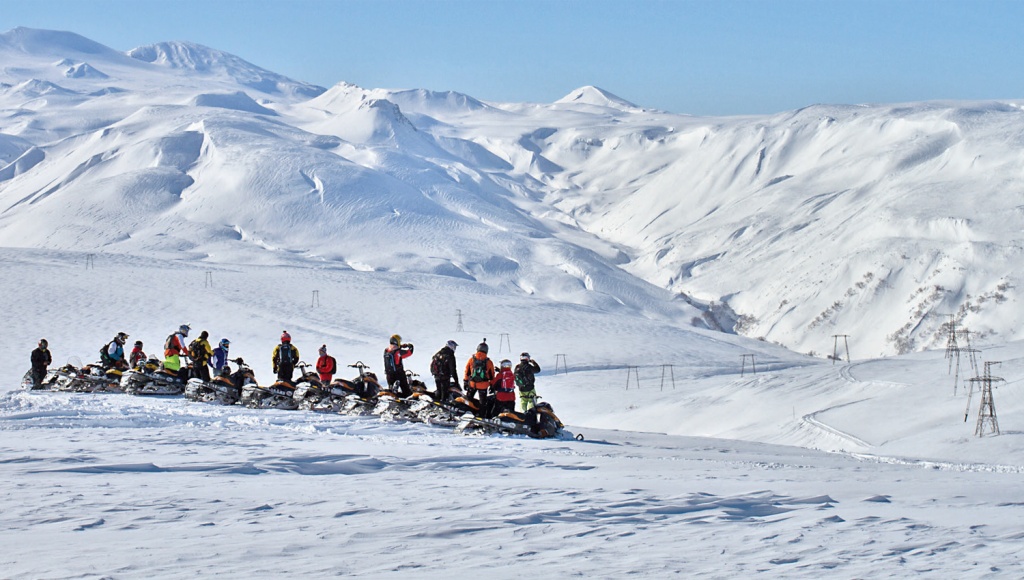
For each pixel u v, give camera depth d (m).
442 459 16.59
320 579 6.23
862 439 48.66
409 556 7.12
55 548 7.36
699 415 69.69
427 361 86.19
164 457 14.94
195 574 6.35
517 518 9.05
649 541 7.87
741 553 7.25
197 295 106.19
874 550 7.34
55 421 21.44
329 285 120.75
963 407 50.81
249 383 29.78
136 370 32.06
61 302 96.81
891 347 160.50
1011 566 6.59
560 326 110.31
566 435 25.56
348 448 17.73
